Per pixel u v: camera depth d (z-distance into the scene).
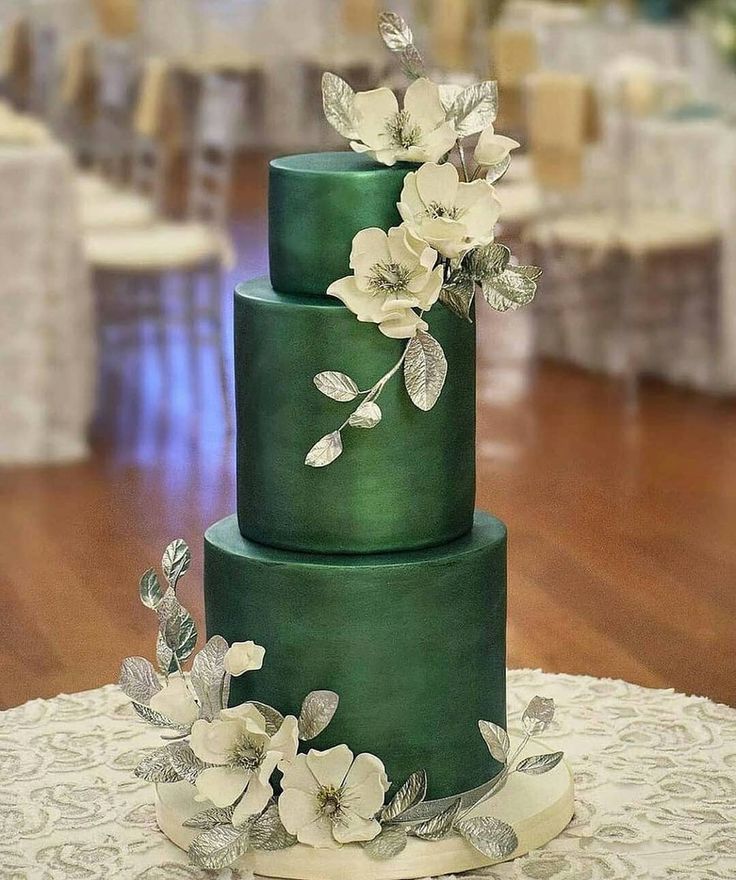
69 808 2.33
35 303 4.43
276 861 2.09
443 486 2.13
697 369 5.25
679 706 2.71
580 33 6.34
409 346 2.04
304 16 9.41
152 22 8.77
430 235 2.01
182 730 2.15
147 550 3.69
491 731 2.11
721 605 3.26
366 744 2.10
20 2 8.38
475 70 6.07
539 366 5.50
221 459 4.48
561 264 5.45
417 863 2.08
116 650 3.07
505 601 2.24
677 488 4.09
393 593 2.06
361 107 2.06
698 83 5.77
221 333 5.08
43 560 3.63
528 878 2.09
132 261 4.69
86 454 4.54
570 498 4.02
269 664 2.11
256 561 2.09
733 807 2.31
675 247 5.04
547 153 5.25
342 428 2.06
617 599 3.30
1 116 4.91
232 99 5.05
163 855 2.18
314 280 2.09
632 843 2.19
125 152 7.80
